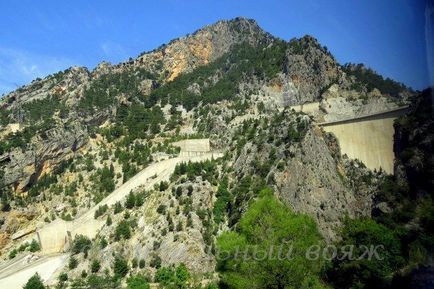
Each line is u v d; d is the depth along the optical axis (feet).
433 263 230.68
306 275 384.88
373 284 399.24
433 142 498.28
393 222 462.60
